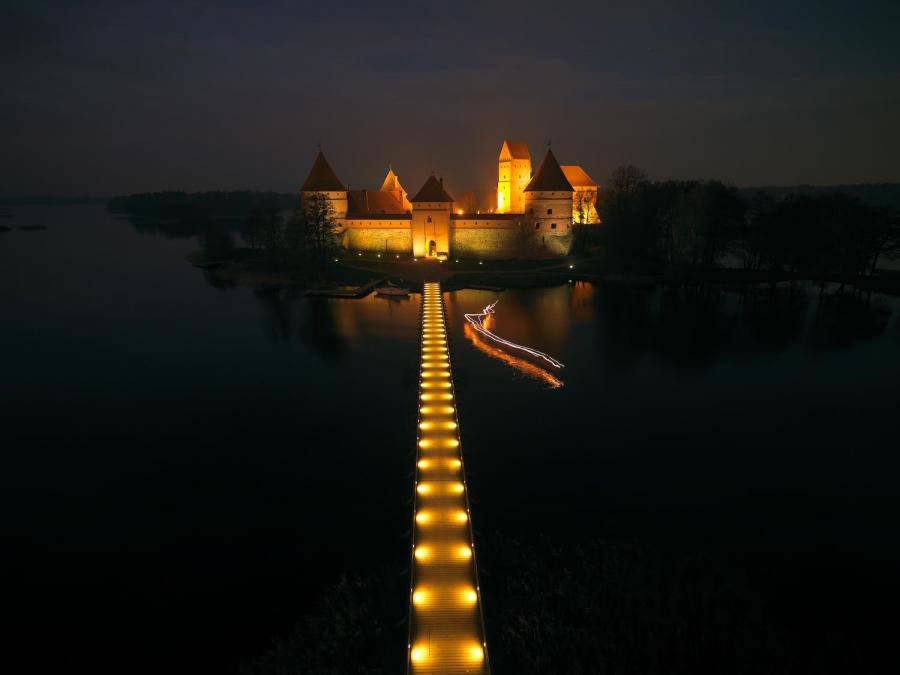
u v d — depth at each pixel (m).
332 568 24.81
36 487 31.47
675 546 25.94
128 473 32.78
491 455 33.69
